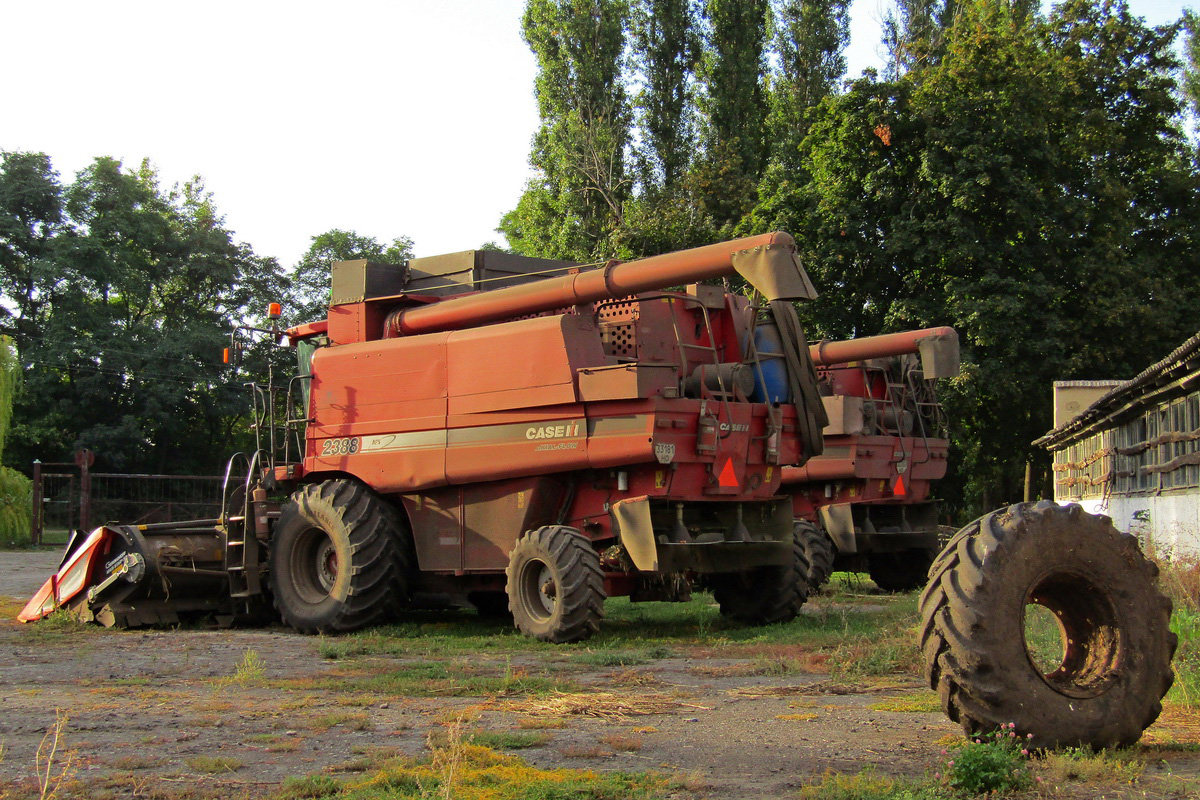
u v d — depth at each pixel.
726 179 36.38
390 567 11.31
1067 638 5.50
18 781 4.68
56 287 44.94
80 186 48.16
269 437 12.88
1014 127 26.31
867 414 16.42
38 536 31.16
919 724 5.94
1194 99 45.03
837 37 44.56
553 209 42.50
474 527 10.99
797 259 9.38
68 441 44.06
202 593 12.01
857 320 28.73
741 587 11.64
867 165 28.00
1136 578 5.31
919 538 16.81
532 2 42.59
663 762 5.07
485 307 11.09
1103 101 30.66
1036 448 29.94
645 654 8.95
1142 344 27.03
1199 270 30.08
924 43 33.81
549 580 10.10
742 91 40.81
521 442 10.47
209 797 4.42
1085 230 27.97
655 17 42.53
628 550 9.94
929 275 27.53
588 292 10.37
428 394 11.19
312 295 53.41
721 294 11.25
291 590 11.51
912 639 8.70
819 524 16.31
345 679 7.73
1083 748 5.00
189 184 56.47
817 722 6.04
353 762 5.04
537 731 5.80
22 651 9.44
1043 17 32.62
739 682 7.58
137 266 48.56
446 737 5.56
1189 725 5.87
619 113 42.72
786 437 11.12
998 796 4.35
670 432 9.87
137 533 11.48
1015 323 25.53
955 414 26.56
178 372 44.31
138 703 6.73
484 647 9.71
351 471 11.69
